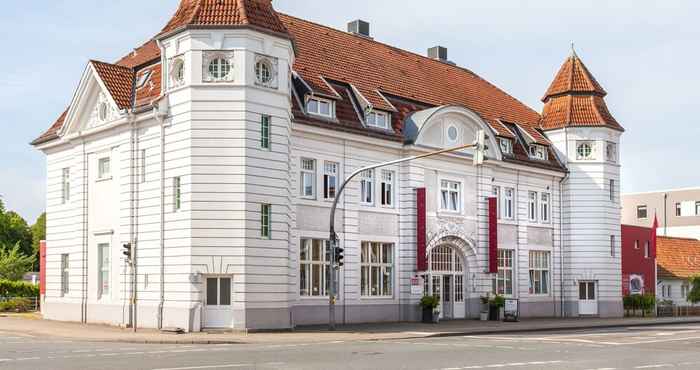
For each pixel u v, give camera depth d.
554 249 49.84
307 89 35.97
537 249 48.56
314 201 36.12
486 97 50.78
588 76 51.50
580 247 49.69
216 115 31.22
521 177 47.72
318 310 35.97
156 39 32.88
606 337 31.36
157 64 36.16
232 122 31.17
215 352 22.53
